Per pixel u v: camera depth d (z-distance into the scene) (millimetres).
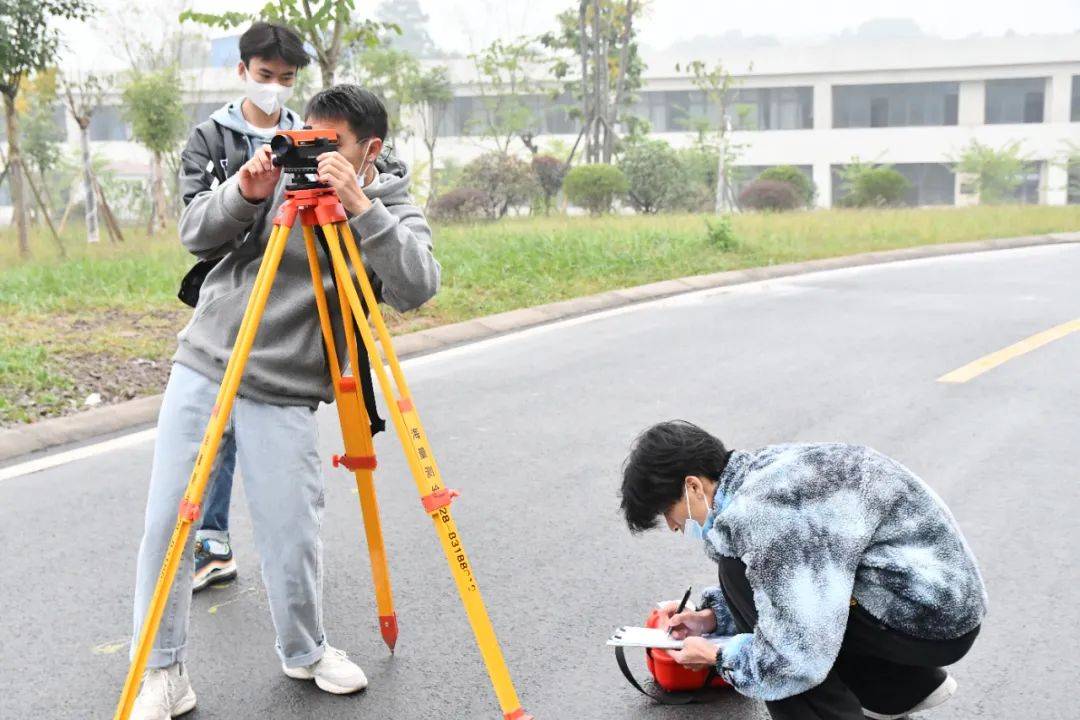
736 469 2600
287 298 3041
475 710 3135
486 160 23469
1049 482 4914
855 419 5980
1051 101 36375
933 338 8148
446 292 9922
